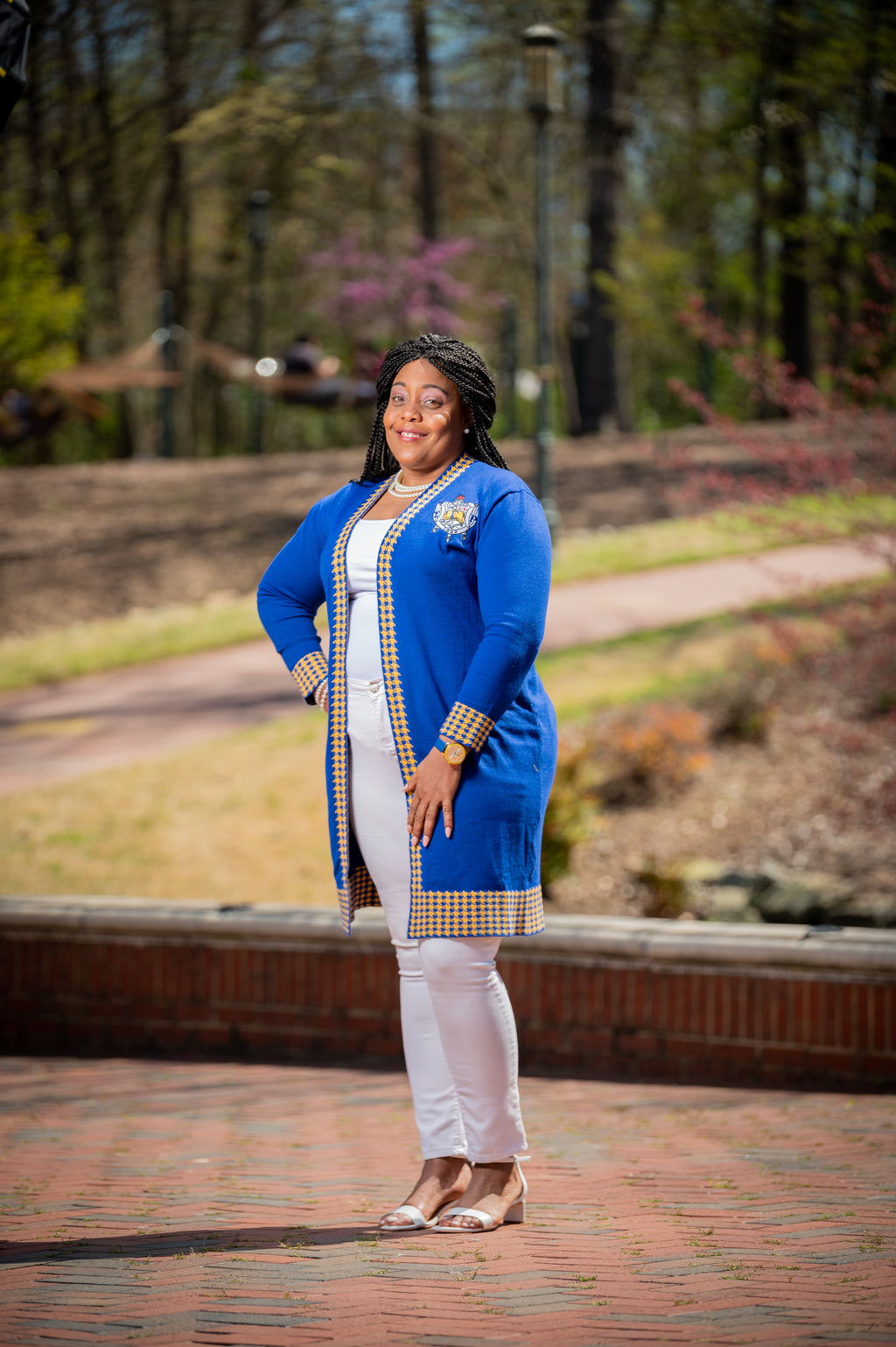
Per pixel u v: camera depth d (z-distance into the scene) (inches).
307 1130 169.9
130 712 454.0
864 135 508.4
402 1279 103.4
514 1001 213.2
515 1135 120.8
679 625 513.7
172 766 394.0
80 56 665.0
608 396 983.6
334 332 1364.4
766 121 616.4
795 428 682.8
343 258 1202.0
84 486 762.2
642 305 1080.8
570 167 1038.4
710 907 357.1
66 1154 156.9
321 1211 129.1
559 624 526.6
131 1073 209.3
